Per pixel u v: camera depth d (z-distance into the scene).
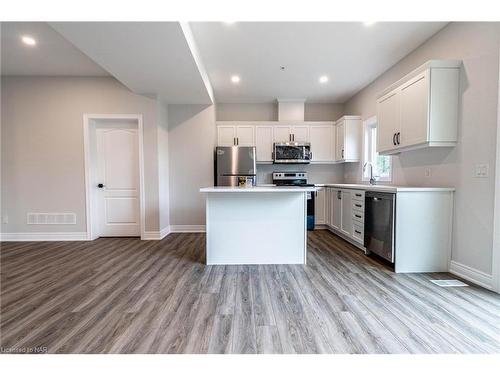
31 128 4.06
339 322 1.75
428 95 2.53
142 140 4.16
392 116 3.16
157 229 4.22
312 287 2.32
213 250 3.00
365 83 4.50
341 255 3.33
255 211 3.00
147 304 2.02
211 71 3.91
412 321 1.76
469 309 1.91
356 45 3.14
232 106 5.61
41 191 4.11
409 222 2.66
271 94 5.07
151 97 4.12
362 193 3.42
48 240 4.13
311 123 5.27
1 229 4.13
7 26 2.65
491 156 2.21
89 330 1.68
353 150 4.92
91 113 4.09
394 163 3.65
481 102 2.30
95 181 4.29
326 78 4.25
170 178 4.77
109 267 2.87
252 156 4.84
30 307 1.97
